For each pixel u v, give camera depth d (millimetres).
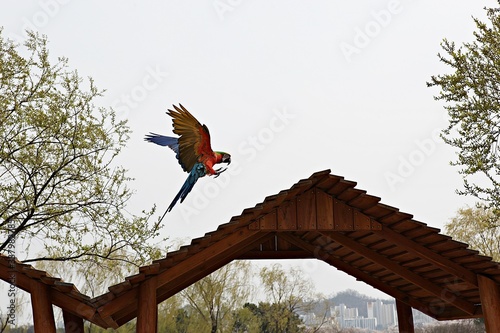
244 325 33156
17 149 14945
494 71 14359
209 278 32500
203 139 8125
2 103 14781
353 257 11281
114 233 15555
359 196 8375
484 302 8758
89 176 15461
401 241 8859
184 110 8055
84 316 8102
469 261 8703
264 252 11227
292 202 8656
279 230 8570
